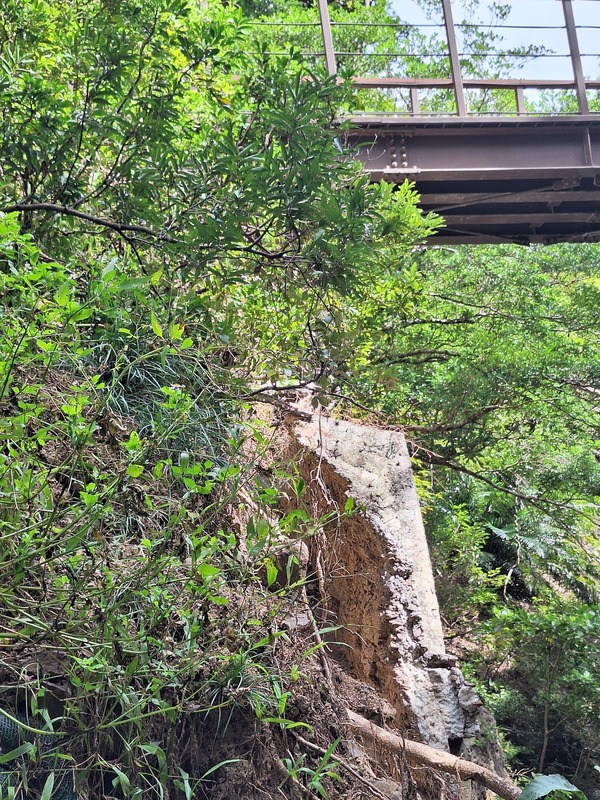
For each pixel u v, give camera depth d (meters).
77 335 1.79
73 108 2.83
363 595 3.63
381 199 2.82
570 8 8.81
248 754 1.92
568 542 9.37
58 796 1.56
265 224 2.64
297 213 2.46
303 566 2.97
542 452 8.62
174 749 1.78
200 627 1.77
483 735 3.57
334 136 2.69
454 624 7.65
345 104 2.89
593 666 6.47
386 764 2.36
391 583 3.46
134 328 2.38
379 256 3.06
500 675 7.08
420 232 4.85
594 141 8.73
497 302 9.16
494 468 8.64
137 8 2.72
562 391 8.16
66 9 3.15
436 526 7.97
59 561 1.59
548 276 11.16
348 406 4.97
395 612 3.34
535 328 8.75
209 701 1.85
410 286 5.17
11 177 2.71
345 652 3.57
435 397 7.48
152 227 2.66
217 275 2.55
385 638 3.32
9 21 2.81
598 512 9.15
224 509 2.25
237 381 2.59
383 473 3.98
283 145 2.49
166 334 2.30
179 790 1.76
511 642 6.95
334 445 4.05
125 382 2.34
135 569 1.71
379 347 5.78
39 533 1.54
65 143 2.68
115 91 2.77
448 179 8.45
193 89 3.24
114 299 2.17
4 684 1.58
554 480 8.65
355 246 2.44
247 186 2.45
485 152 8.50
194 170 2.66
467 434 7.64
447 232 10.01
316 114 2.56
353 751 2.22
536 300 9.38
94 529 1.63
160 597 1.72
